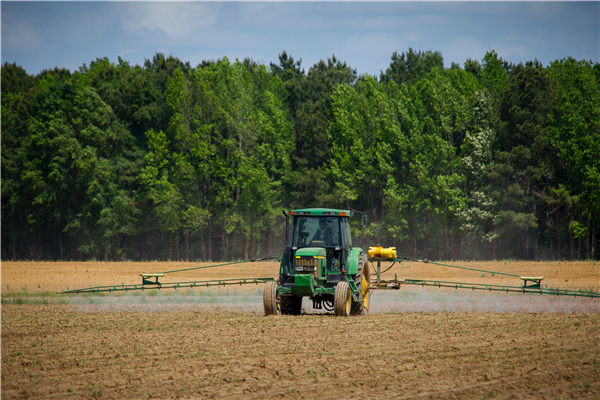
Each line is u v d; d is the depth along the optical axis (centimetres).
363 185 10475
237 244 10794
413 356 1762
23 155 10525
